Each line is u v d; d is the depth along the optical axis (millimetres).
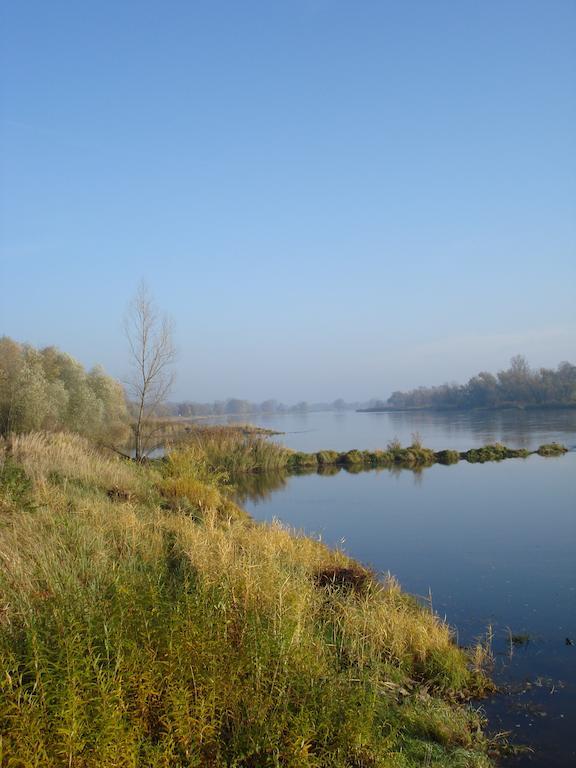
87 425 27500
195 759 3744
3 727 3520
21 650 4332
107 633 4258
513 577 10828
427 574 11148
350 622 7281
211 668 4371
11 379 22234
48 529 7652
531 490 20219
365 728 4531
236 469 27906
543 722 6113
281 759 4066
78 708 3602
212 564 7129
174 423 34094
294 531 12656
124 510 9836
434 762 5055
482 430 50625
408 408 146625
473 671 7152
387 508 18094
